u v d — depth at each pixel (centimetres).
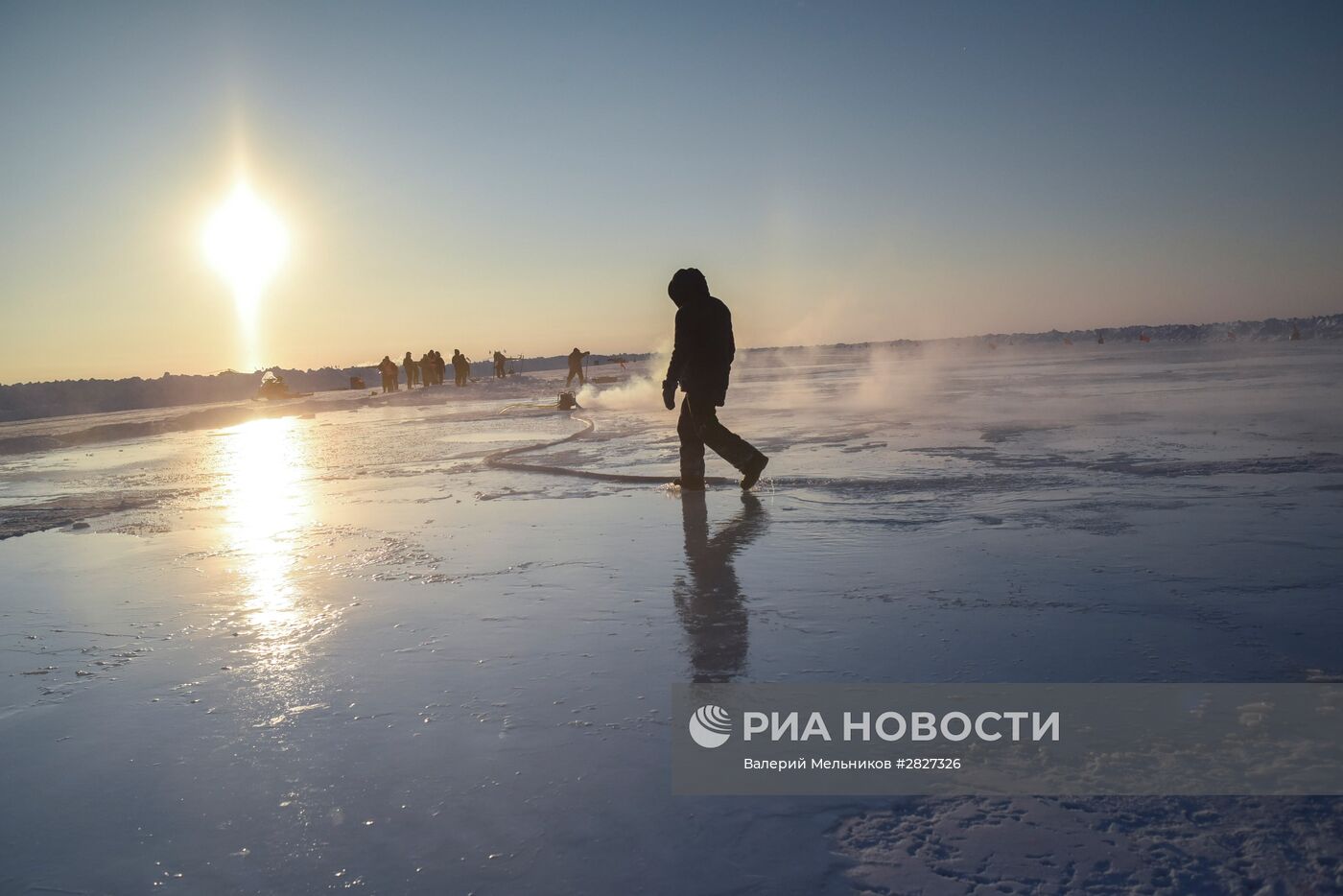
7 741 249
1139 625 302
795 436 1048
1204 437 830
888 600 349
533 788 206
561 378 4900
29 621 378
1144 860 167
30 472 1144
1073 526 473
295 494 771
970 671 268
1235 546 410
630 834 184
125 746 242
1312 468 623
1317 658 264
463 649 312
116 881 176
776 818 188
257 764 226
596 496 679
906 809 191
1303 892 155
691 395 667
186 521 649
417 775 215
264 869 178
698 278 673
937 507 552
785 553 445
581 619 344
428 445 1238
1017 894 159
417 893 166
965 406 1438
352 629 343
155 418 2347
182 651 327
